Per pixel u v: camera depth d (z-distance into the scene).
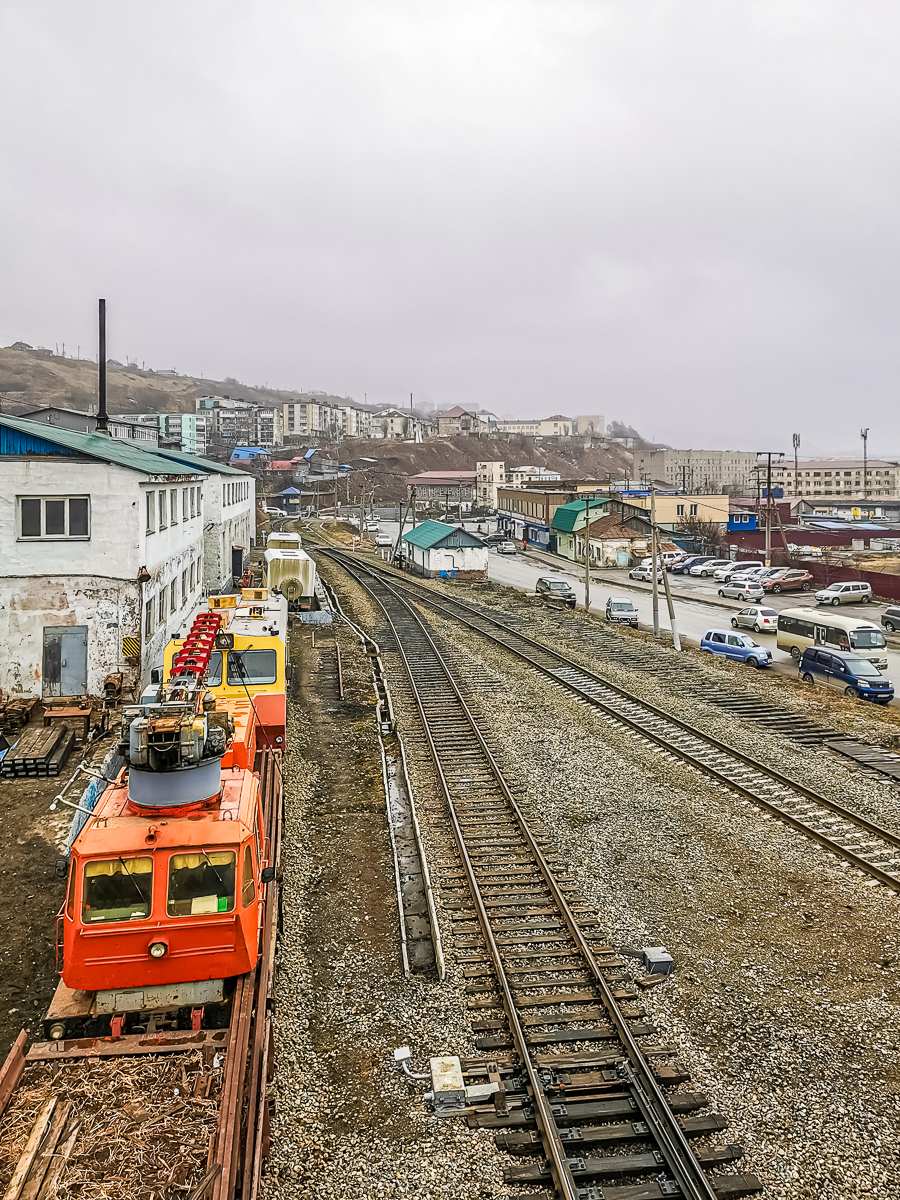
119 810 8.55
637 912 12.11
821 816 15.46
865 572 52.62
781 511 84.88
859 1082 8.79
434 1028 9.49
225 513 42.38
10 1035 9.11
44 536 19.89
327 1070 8.85
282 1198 7.13
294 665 27.39
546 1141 7.82
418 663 28.30
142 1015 8.12
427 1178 7.48
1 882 12.26
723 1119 8.20
